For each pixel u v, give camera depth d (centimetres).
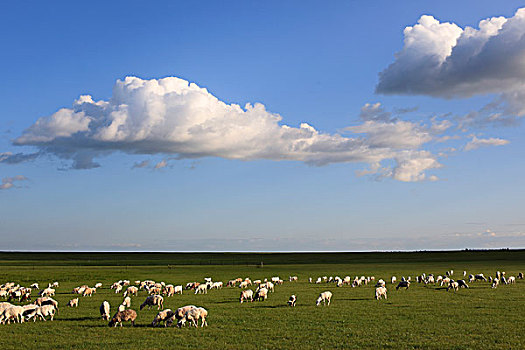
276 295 5500
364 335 2930
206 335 2952
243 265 13200
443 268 11125
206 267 12044
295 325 3300
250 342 2747
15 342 2761
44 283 7656
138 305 4722
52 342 2759
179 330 3128
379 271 10306
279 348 2589
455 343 2675
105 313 3644
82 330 3139
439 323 3334
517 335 2881
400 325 3269
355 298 5078
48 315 3850
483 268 10931
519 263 13138
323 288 6506
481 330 3050
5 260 15912
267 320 3534
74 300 4594
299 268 11675
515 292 5541
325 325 3297
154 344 2697
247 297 4875
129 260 16450
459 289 6000
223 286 7188
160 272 9969
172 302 4856
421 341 2736
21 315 3491
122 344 2698
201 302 4853
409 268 11294
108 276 8769
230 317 3697
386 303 4559
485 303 4456
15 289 6078
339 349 2566
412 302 4612
